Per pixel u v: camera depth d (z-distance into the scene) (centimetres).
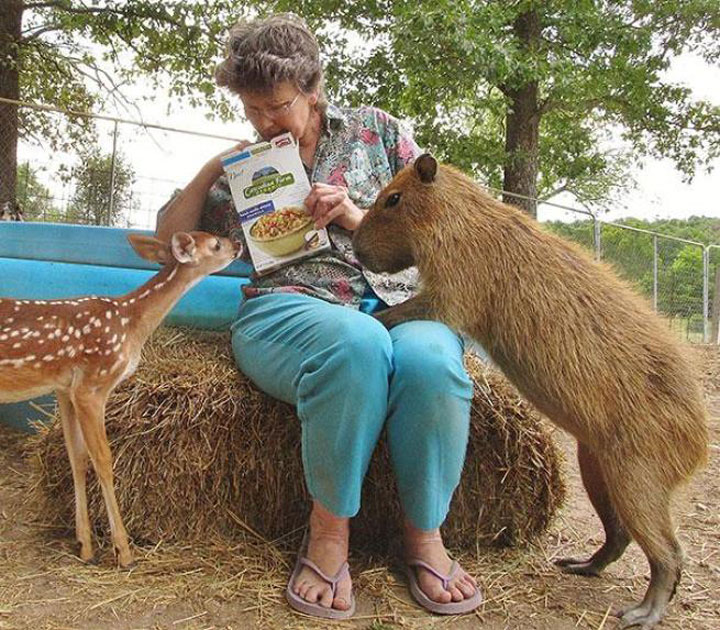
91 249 403
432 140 1395
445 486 240
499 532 294
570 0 1276
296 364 246
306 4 1224
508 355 273
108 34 1426
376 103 1266
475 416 285
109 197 934
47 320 254
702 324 1551
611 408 251
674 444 247
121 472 276
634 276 1421
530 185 1394
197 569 260
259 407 281
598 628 237
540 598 256
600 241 1339
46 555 268
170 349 338
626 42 1315
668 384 251
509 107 1392
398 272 298
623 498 249
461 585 244
